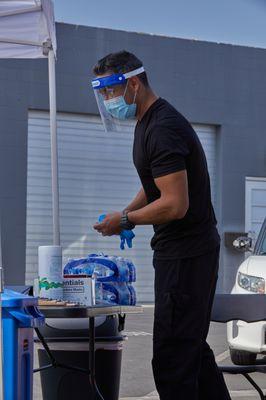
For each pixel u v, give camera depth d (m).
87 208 21.20
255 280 9.87
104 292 5.31
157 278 4.95
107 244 21.36
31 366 4.14
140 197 5.52
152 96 4.99
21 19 7.81
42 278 4.88
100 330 5.52
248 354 9.74
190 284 4.85
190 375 4.79
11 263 19.98
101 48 21.00
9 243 19.97
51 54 8.10
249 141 22.81
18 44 8.17
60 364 5.32
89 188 21.22
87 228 21.19
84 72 20.84
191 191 4.87
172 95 21.92
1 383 3.86
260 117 22.92
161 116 4.81
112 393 5.57
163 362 4.83
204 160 5.01
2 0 7.44
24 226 20.14
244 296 5.38
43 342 5.30
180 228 4.87
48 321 5.52
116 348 5.57
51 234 20.67
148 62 21.61
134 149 4.99
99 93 5.11
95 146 21.27
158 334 4.86
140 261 21.81
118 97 4.94
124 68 4.91
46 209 20.70
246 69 22.77
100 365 5.52
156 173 4.71
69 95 20.72
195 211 4.87
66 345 5.50
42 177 20.70
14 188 20.09
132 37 21.38
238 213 22.64
